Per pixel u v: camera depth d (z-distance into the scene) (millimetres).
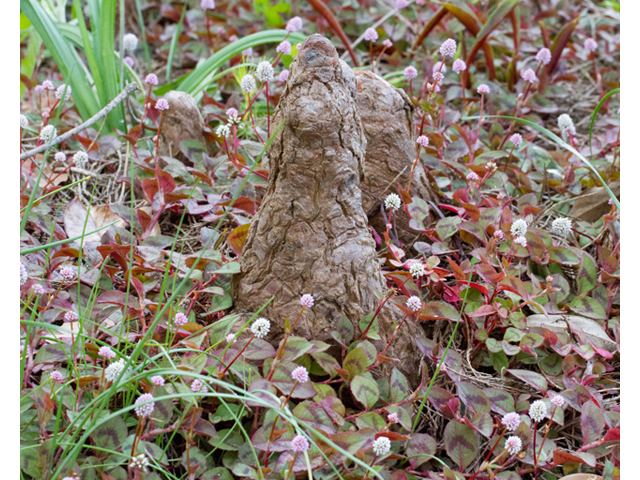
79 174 778
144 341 584
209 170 750
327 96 616
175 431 586
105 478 568
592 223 758
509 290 650
